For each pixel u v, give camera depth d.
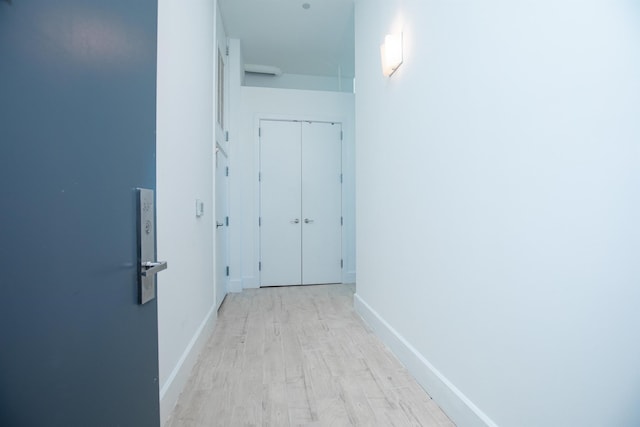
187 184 1.73
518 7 1.00
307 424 1.31
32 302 0.46
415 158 1.70
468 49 1.24
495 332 1.11
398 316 1.93
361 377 1.69
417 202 1.68
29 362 0.45
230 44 3.56
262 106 3.82
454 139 1.34
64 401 0.52
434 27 1.50
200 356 1.93
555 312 0.88
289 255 3.92
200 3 2.08
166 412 1.32
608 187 0.74
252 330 2.38
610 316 0.74
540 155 0.92
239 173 3.62
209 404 1.44
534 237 0.94
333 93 4.00
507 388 1.05
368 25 2.47
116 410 0.69
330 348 2.05
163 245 1.35
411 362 1.71
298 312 2.83
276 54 3.97
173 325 1.47
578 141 0.81
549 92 0.89
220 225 2.96
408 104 1.78
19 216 0.44
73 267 0.55
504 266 1.06
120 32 0.71
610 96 0.73
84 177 0.59
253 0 2.92
